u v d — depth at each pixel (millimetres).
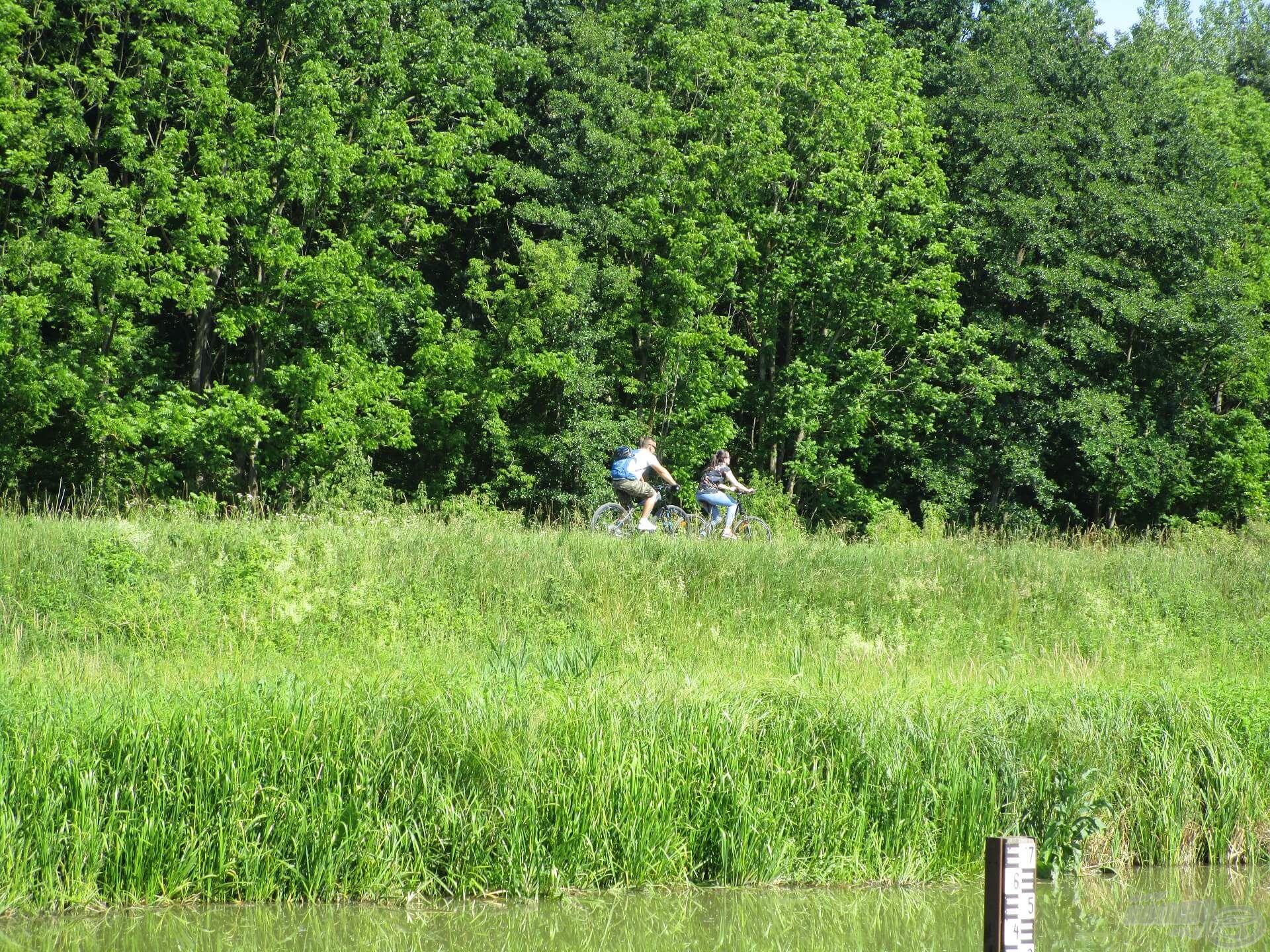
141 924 14734
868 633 30422
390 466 57844
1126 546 40531
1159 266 64750
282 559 27844
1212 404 71250
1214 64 95812
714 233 56906
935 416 63375
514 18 55938
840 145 60062
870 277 59719
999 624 31906
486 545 31297
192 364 52969
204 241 50438
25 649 23703
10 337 45438
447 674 18266
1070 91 65562
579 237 56375
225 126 50375
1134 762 19156
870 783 17922
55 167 49438
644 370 59094
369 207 53562
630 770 16828
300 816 15719
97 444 49781
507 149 60094
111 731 15648
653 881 16672
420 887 15953
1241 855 19234
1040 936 15914
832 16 61562
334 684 17625
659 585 30844
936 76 65875
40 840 14898
